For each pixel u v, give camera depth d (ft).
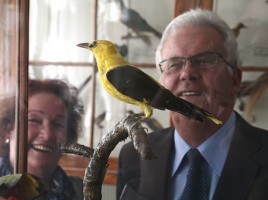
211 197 2.07
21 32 2.14
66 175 2.09
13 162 2.09
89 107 2.25
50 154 2.10
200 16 2.13
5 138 2.11
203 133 2.10
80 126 2.23
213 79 1.98
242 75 2.40
